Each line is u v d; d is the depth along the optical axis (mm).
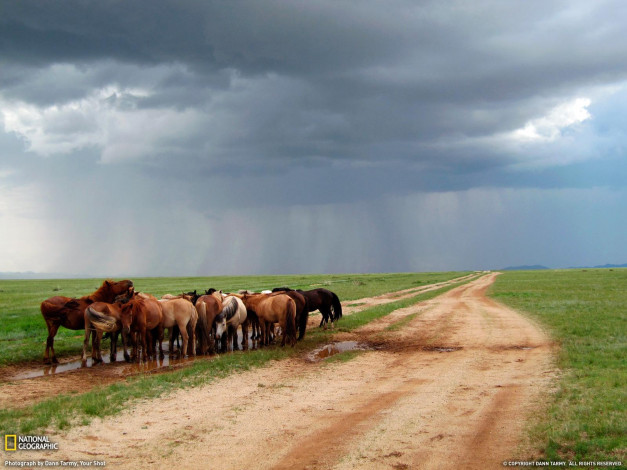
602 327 17797
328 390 10703
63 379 12750
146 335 15734
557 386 10047
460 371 12258
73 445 7340
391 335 18844
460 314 25328
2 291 47688
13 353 15945
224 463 6656
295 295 18062
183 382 11383
